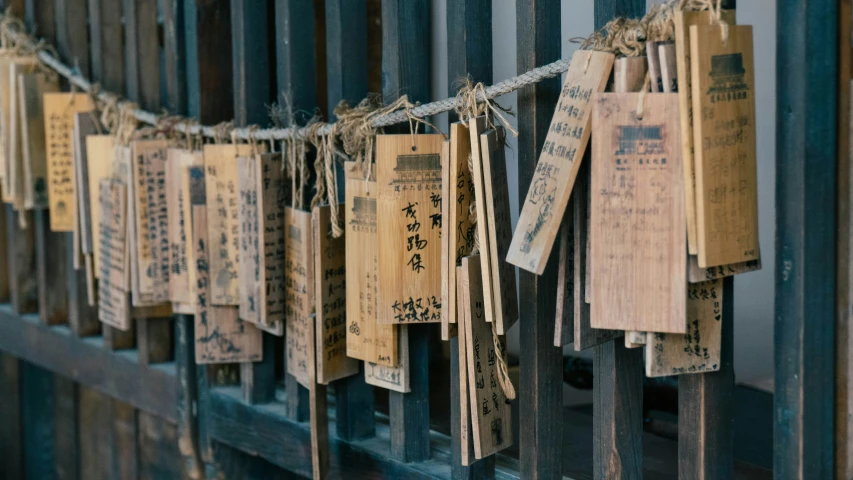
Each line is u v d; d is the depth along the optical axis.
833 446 1.27
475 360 1.54
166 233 2.25
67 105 2.54
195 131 2.20
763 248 2.68
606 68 1.27
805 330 1.21
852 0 1.20
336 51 1.88
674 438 2.20
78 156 2.45
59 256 3.07
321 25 2.85
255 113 2.13
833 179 1.22
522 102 1.52
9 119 2.68
